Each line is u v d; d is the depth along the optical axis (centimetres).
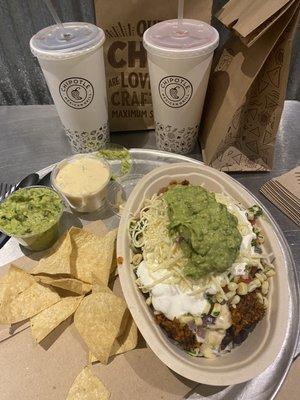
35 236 86
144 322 69
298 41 115
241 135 104
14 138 123
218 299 72
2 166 114
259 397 70
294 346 75
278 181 101
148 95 111
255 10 81
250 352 68
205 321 72
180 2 86
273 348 66
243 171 108
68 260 82
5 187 102
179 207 74
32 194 90
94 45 88
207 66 92
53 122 129
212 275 72
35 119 130
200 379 63
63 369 74
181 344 72
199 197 75
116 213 99
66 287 80
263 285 75
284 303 72
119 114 116
